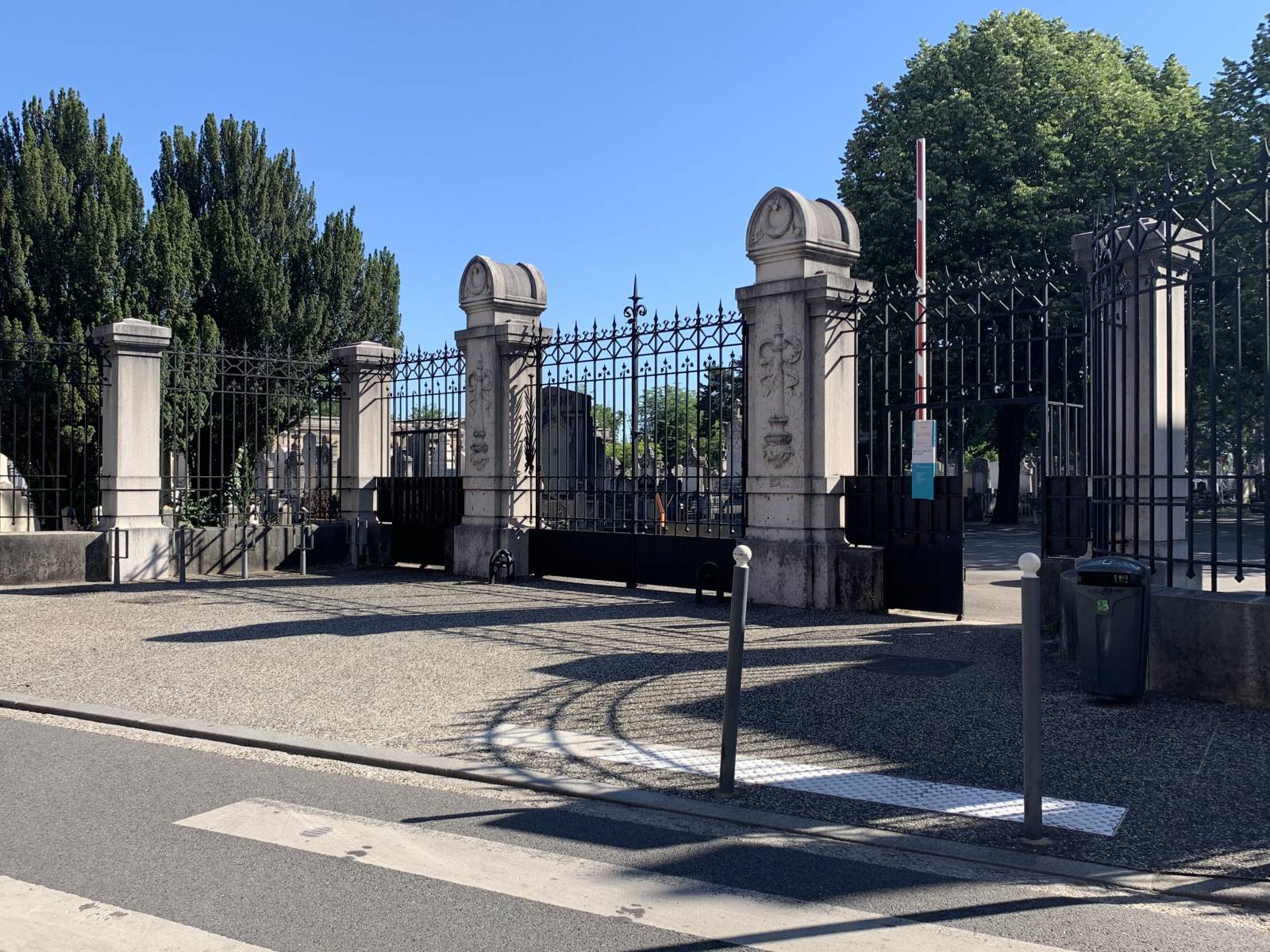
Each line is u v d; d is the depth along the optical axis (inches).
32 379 583.2
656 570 510.3
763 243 444.8
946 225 1018.7
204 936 136.9
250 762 224.7
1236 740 226.2
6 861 163.9
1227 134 961.5
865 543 433.4
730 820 183.9
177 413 624.1
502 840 174.9
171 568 580.7
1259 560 627.2
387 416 670.5
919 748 225.1
